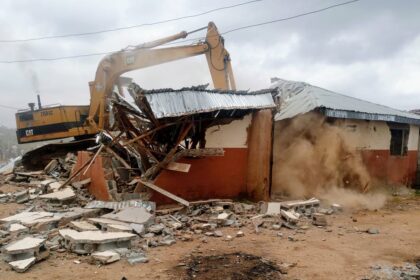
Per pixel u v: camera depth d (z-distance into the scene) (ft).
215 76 46.60
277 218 29.14
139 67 45.01
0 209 32.50
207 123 35.35
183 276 17.76
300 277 18.01
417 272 18.98
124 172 39.11
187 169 31.07
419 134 56.49
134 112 33.37
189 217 29.35
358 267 19.57
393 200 42.93
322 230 27.22
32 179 48.26
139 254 20.56
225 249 22.21
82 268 18.63
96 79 46.03
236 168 36.55
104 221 25.23
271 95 36.29
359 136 44.11
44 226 25.18
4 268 18.47
